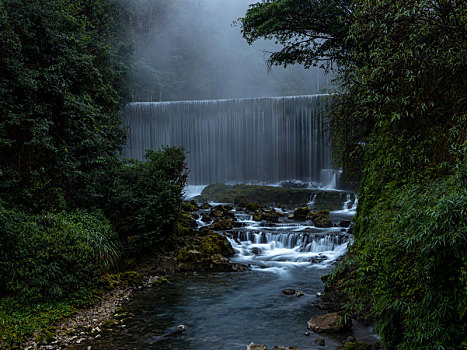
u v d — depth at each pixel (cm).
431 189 426
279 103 2789
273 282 909
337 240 1211
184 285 884
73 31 1271
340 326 593
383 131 695
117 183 1081
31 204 855
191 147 2938
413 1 565
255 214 1705
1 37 859
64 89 1079
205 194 2442
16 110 905
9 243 657
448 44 545
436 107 571
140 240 1029
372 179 716
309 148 2709
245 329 622
